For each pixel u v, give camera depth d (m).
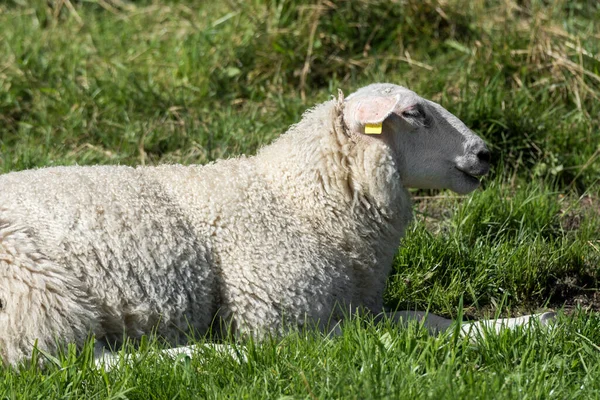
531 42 13.57
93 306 7.37
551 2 15.47
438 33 14.62
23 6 16.97
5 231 7.25
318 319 7.95
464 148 8.77
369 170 8.30
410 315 8.66
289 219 8.18
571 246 10.21
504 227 10.62
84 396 6.64
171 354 7.30
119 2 16.91
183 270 7.68
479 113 12.20
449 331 7.46
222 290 7.84
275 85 13.73
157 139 12.38
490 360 7.11
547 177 11.90
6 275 7.16
